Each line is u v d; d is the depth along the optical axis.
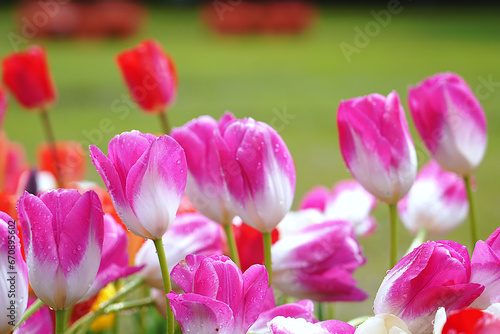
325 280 1.19
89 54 14.09
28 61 1.61
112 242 1.12
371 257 3.34
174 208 1.10
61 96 8.77
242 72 11.47
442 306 1.06
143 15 21.81
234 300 1.06
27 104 1.63
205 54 14.37
